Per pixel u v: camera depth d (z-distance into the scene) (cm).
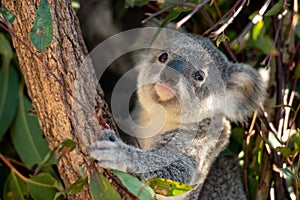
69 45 693
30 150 858
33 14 693
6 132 901
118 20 1062
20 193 854
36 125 859
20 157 862
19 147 864
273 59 928
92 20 1048
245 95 896
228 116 912
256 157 898
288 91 917
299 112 951
